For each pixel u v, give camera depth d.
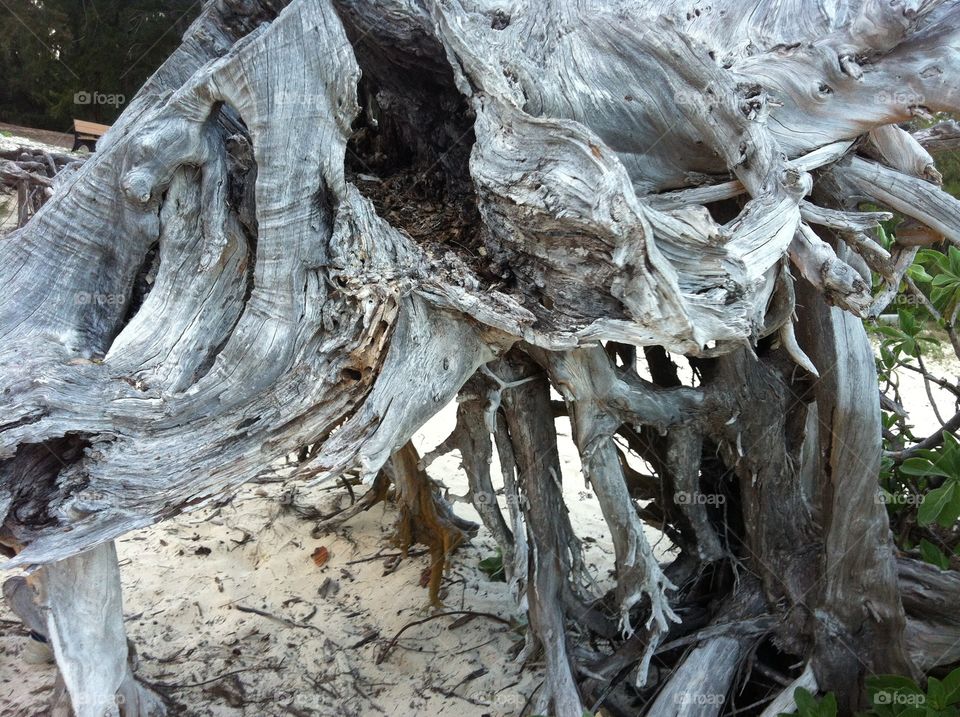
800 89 2.45
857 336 2.90
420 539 4.47
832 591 3.03
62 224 2.45
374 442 2.27
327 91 2.27
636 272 2.10
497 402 2.88
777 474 3.22
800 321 2.98
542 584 3.31
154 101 2.79
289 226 2.31
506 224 2.34
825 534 3.06
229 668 3.96
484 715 3.69
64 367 2.28
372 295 2.29
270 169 2.27
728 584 3.68
